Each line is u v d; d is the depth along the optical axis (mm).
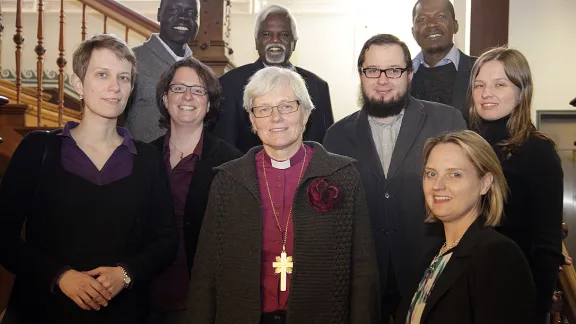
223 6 4363
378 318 2162
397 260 2578
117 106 2260
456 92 3291
